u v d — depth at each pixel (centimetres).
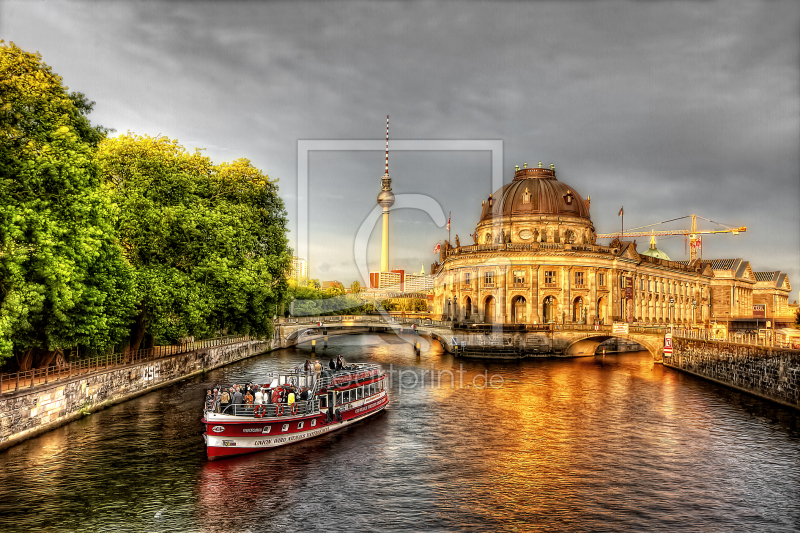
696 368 7825
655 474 3619
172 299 5119
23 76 4206
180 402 5253
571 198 12056
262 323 6456
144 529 2780
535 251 10850
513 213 11988
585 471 3666
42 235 3578
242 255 5900
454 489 3350
